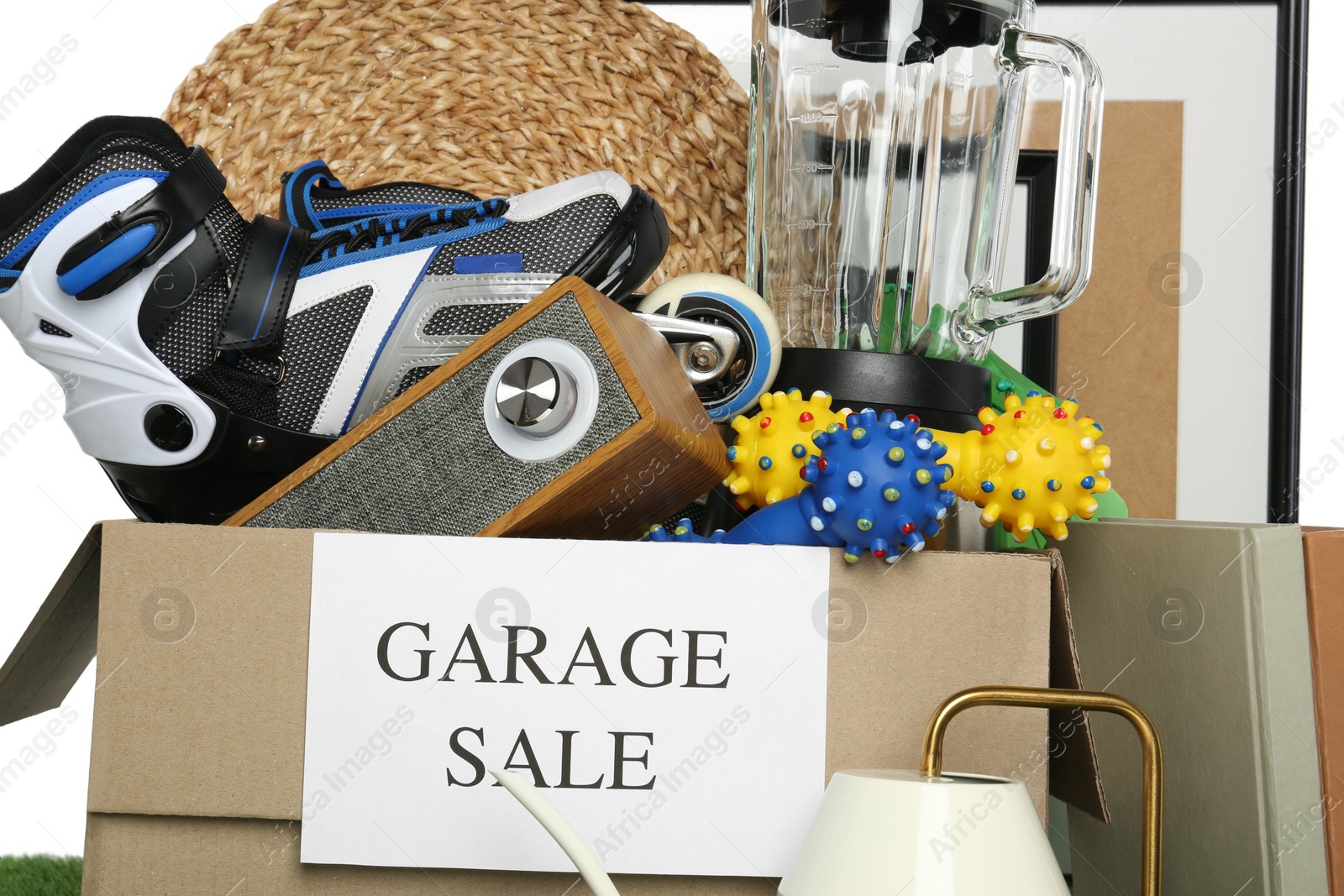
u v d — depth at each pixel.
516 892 0.51
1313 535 0.55
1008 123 0.74
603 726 0.51
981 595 0.52
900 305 0.76
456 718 0.51
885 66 0.75
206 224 0.58
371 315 0.58
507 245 0.60
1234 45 0.93
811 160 0.77
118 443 0.57
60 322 0.55
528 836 0.51
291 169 0.87
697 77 0.88
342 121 0.88
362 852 0.51
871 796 0.43
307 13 0.88
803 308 0.78
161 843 0.51
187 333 0.57
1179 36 0.94
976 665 0.52
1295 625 0.54
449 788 0.51
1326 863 0.53
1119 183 0.93
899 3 0.72
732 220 0.88
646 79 0.88
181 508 0.60
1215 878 0.56
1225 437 0.92
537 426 0.50
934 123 0.75
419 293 0.59
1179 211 0.93
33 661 0.56
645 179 0.87
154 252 0.55
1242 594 0.54
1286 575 0.54
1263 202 0.93
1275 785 0.52
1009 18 0.72
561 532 0.58
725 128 0.88
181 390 0.56
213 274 0.58
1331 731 0.54
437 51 0.88
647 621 0.51
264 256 0.58
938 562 0.52
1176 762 0.60
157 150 0.58
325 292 0.58
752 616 0.52
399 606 0.51
